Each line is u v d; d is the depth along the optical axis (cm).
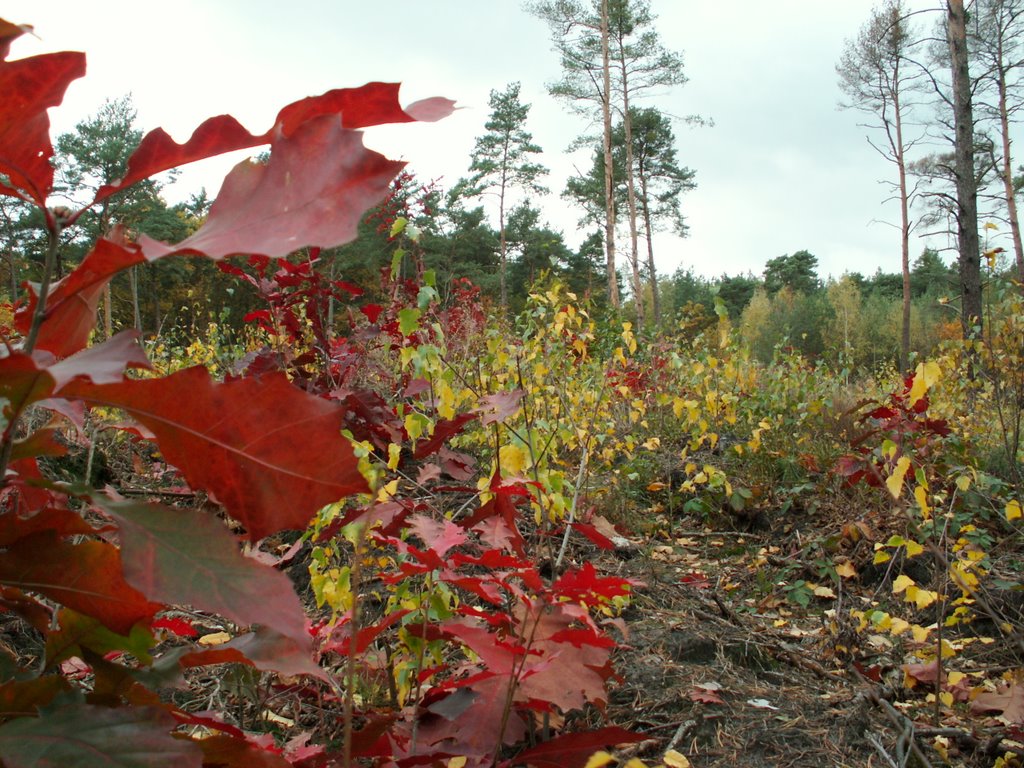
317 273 353
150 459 421
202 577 66
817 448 480
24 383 63
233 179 64
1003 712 215
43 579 74
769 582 345
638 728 208
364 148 62
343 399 308
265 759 90
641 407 474
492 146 3412
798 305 4588
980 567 317
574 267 3422
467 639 133
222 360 608
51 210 69
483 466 313
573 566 218
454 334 403
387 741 124
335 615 179
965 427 480
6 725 68
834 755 202
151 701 87
